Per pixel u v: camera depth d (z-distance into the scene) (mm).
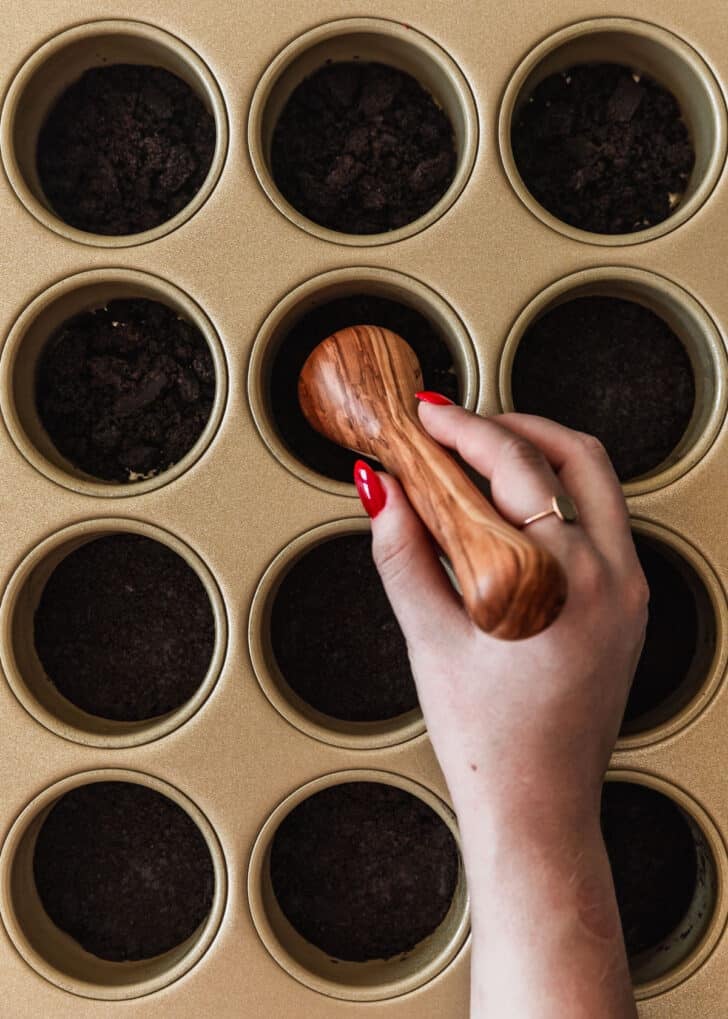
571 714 420
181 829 518
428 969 503
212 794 501
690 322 501
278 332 499
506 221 495
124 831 519
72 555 515
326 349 468
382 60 505
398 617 437
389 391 456
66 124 507
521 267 495
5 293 492
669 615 514
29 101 499
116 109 506
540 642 416
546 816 421
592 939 418
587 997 413
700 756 500
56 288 493
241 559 496
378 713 513
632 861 518
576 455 446
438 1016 502
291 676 514
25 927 507
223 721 500
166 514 496
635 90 509
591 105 510
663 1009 501
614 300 512
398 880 517
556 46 493
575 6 492
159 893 518
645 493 498
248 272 493
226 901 502
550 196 508
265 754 500
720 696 500
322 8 490
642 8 493
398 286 494
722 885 501
